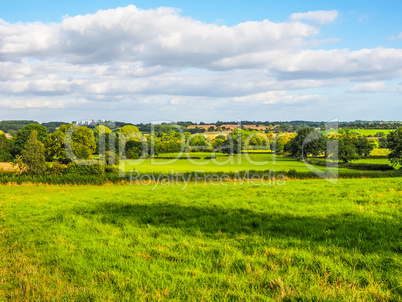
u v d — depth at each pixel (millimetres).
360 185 25781
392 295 5867
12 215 16922
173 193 25281
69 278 7312
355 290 5996
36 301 5883
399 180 30609
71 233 11883
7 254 9305
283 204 17062
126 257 8891
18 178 43469
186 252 9133
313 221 12609
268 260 8133
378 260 7695
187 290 6414
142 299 6020
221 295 6078
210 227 12352
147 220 14562
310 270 7266
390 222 11703
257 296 5965
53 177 43375
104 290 6469
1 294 6309
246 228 11789
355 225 11391
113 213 16578
